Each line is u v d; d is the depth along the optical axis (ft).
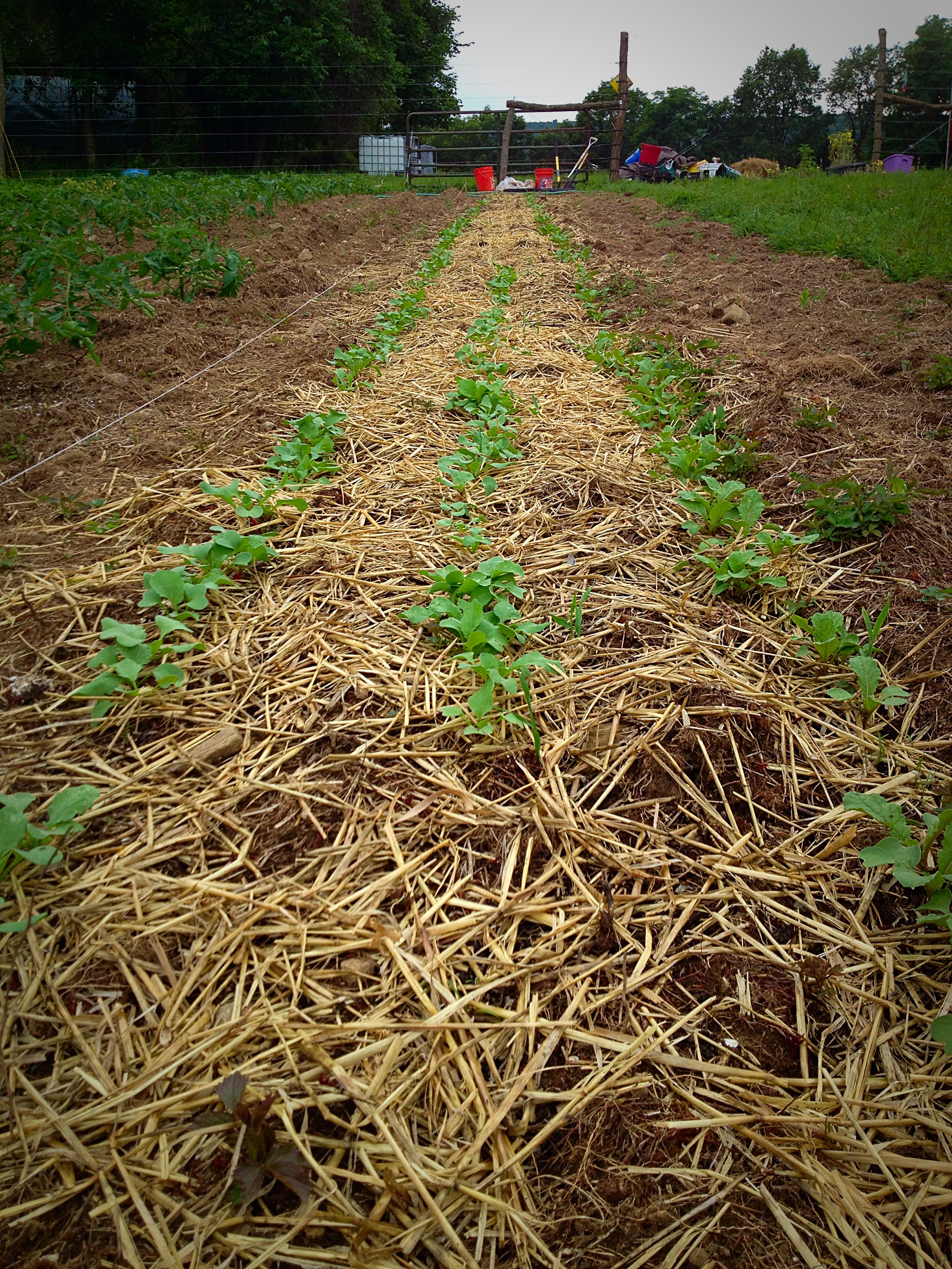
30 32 96.89
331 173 89.56
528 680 7.45
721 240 33.63
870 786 7.32
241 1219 4.35
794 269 27.32
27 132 100.17
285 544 10.60
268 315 21.33
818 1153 4.79
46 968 5.55
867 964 5.91
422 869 6.33
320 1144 4.64
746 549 10.56
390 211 46.65
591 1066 5.17
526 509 11.78
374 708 7.85
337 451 13.46
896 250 27.84
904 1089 5.14
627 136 189.78
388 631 8.91
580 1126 4.88
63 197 35.04
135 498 11.23
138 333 18.35
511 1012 5.40
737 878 6.48
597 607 9.53
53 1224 4.34
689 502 11.35
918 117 110.22
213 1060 5.01
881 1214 4.52
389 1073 5.02
